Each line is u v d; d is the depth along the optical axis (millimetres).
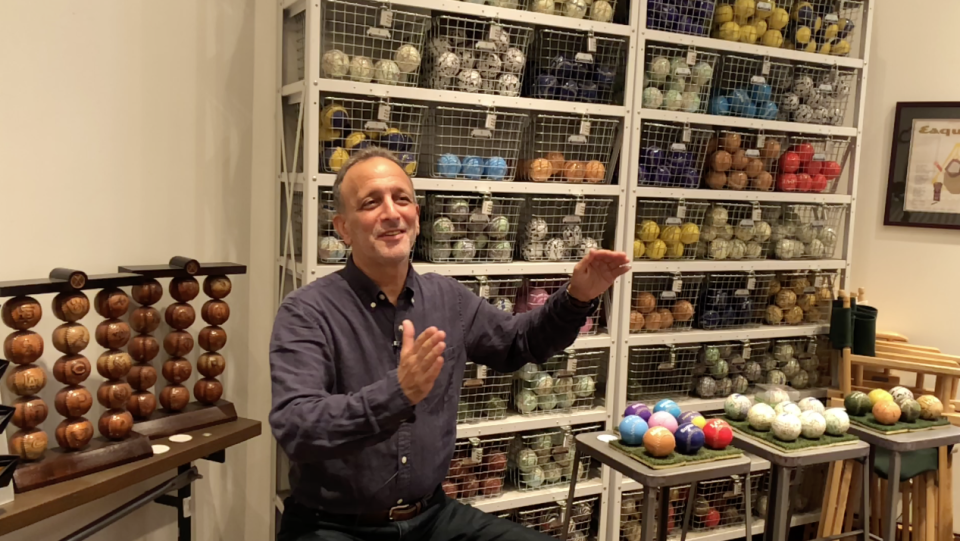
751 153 2713
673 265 2609
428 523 1658
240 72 2209
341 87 2018
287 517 1623
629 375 2768
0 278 1739
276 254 2340
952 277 2979
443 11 2221
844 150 2963
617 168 2551
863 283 3197
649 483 1735
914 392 2717
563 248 2457
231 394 2305
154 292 1878
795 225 2914
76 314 1655
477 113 2311
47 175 1811
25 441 1546
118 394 1740
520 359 1760
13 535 1801
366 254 1548
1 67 1708
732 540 2814
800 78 2816
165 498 1995
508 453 2523
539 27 2396
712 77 2717
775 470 2006
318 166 2070
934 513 2354
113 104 1930
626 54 2467
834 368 2877
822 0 2896
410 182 1590
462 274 2262
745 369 2836
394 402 1232
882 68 3096
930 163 2988
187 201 2127
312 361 1458
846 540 2457
